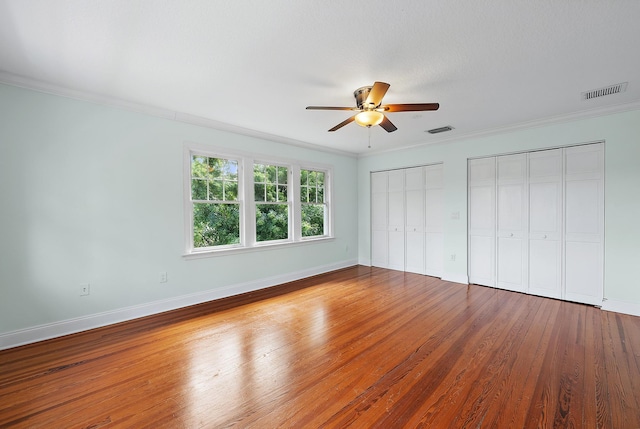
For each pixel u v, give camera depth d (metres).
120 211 3.10
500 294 4.00
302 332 2.81
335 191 5.58
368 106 2.45
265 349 2.48
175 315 3.28
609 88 2.78
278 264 4.60
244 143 4.15
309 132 4.27
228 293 3.99
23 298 2.59
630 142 3.23
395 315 3.24
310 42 2.00
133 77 2.52
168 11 1.67
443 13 1.70
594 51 2.12
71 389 1.93
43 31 1.86
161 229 3.39
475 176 4.49
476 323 3.00
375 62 2.27
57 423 1.63
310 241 5.09
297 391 1.92
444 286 4.42
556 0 1.58
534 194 3.96
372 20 1.76
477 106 3.23
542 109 3.35
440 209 4.93
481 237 4.44
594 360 2.26
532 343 2.55
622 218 3.29
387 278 4.93
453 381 2.01
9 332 2.52
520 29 1.86
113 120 3.05
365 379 2.04
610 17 1.73
